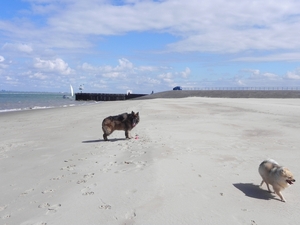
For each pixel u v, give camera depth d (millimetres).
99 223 2484
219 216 2547
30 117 13469
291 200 2908
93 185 3387
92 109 18047
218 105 18891
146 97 50375
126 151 5156
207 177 3559
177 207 2719
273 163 3105
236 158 4488
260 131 7320
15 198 3195
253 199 2926
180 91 50250
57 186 3475
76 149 5672
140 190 3131
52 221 2568
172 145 5402
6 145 6418
